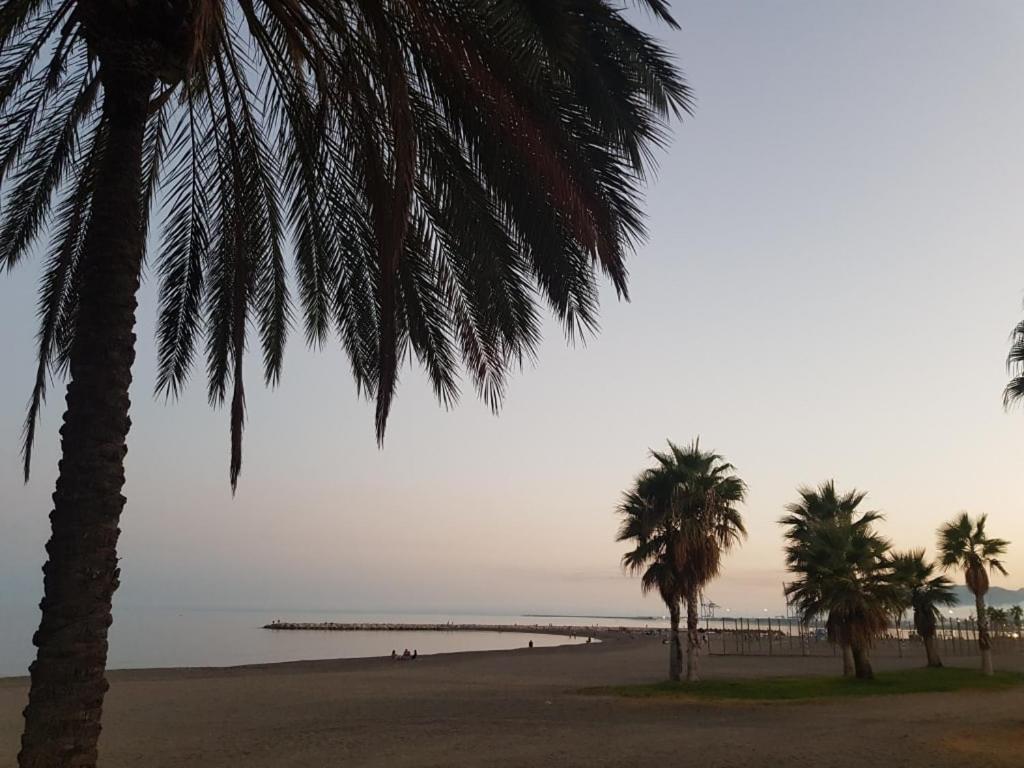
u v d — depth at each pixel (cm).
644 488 2827
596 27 645
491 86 580
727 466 2845
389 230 575
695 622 2822
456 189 737
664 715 2012
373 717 2022
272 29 743
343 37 674
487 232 755
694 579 2805
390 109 591
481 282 786
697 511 2766
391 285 627
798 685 2688
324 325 994
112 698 2450
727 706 2200
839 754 1420
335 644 8606
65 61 764
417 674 3625
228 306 924
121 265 590
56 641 521
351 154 770
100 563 541
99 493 549
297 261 942
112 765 1382
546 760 1383
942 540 3350
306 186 836
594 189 639
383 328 626
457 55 583
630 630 16038
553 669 3994
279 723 1917
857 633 2831
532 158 593
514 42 563
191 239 891
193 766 1365
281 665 4350
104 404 562
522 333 803
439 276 826
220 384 941
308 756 1452
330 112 763
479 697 2512
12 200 848
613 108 657
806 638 5941
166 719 1995
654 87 678
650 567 2881
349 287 922
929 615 3603
